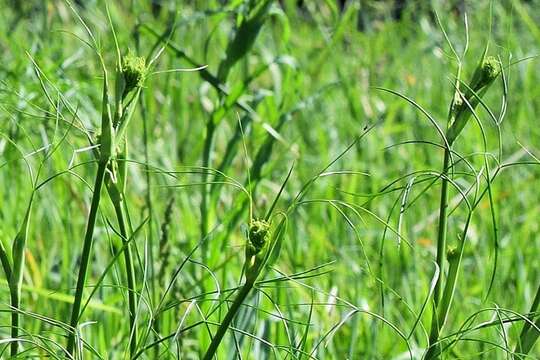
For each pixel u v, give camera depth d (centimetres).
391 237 190
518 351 124
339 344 161
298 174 220
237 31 163
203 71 165
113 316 159
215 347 112
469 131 246
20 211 182
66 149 195
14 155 176
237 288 119
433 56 303
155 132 227
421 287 174
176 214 186
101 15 277
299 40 316
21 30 266
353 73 278
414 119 267
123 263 162
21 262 116
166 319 152
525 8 351
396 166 237
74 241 180
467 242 198
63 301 160
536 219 208
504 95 120
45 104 182
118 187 119
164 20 300
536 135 256
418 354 153
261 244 110
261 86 282
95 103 206
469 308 173
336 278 175
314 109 257
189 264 169
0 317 158
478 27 334
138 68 112
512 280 184
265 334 150
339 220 195
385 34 322
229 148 164
